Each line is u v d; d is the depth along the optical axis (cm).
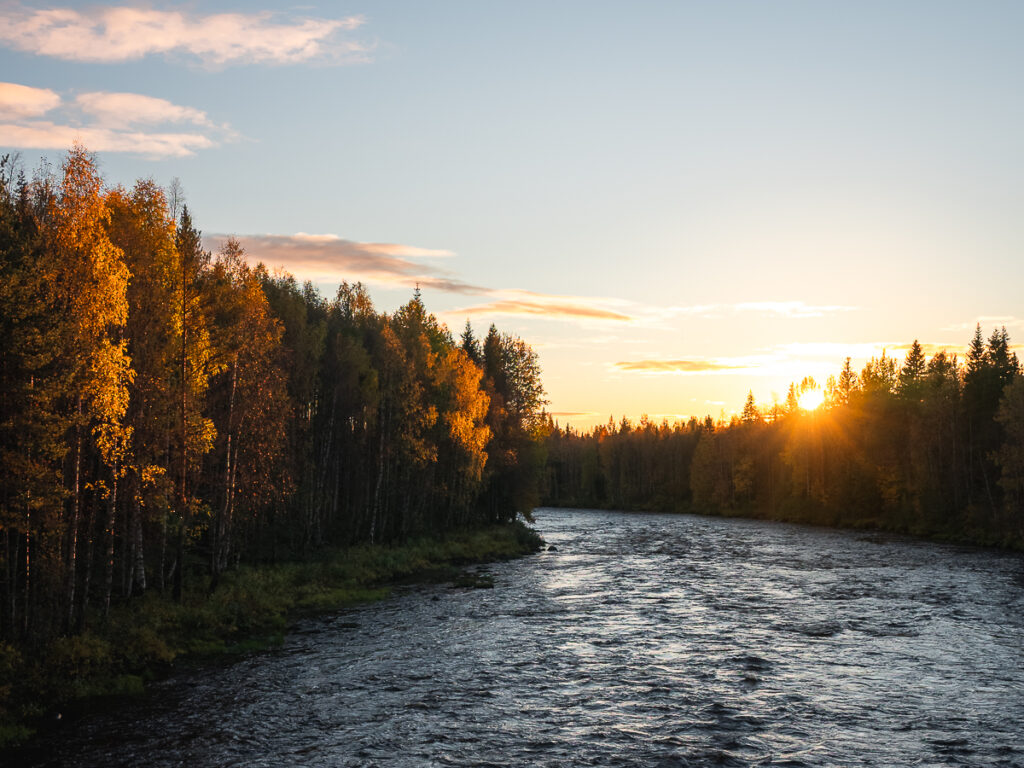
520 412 8400
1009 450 6756
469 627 3192
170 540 3819
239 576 3772
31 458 2111
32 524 2066
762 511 12481
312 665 2534
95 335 2197
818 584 4438
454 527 6856
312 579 4100
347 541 5297
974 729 1895
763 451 13850
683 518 12494
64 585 2342
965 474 7969
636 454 17650
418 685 2305
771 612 3538
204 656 2633
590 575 4925
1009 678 2370
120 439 2455
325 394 5494
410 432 5597
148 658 2464
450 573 4966
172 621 2838
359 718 1986
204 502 3441
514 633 3075
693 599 3934
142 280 2698
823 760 1691
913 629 3120
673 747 1778
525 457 8069
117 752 1719
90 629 2483
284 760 1683
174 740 1800
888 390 10262
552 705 2111
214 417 3547
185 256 2955
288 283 6369
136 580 3266
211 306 3177
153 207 2831
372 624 3241
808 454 11644
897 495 9250
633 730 1900
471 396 6538
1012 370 8031
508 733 1878
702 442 14850
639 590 4250
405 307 7306
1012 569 5072
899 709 2061
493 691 2247
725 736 1853
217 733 1853
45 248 2261
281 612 3419
